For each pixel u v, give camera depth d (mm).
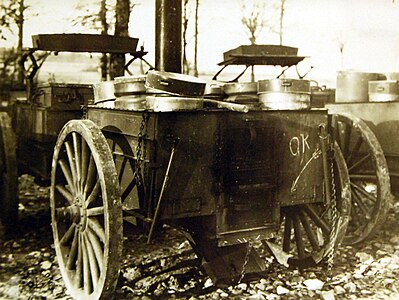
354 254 4449
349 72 6762
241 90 4516
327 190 3779
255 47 6367
